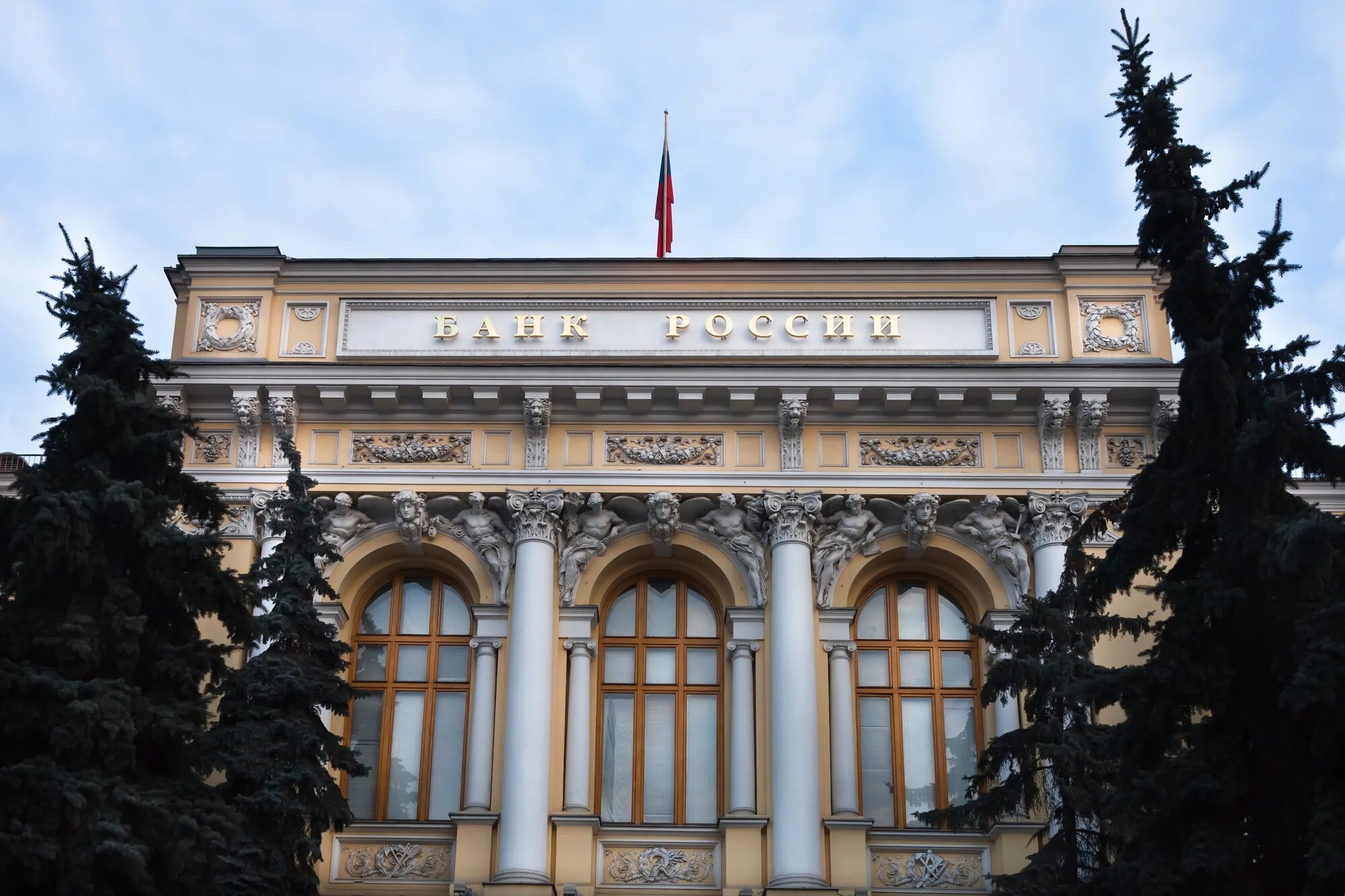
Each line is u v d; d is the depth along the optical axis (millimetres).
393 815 33750
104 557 27219
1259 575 24953
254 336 36000
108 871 24891
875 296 36281
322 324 36281
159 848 25547
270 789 27766
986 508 34750
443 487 34844
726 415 35375
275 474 34844
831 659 34062
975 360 35875
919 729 34406
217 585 28312
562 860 32562
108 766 25734
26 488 27250
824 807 33062
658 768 34156
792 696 33156
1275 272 26000
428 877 32625
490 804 33125
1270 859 24500
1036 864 27109
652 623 35188
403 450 35219
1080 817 27672
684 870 32781
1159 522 26047
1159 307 36094
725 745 34125
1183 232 26969
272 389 35188
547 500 34562
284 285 36625
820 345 36000
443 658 34906
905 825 33594
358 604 35156
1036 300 36312
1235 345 26141
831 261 36344
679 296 36281
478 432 35406
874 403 35312
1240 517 25453
